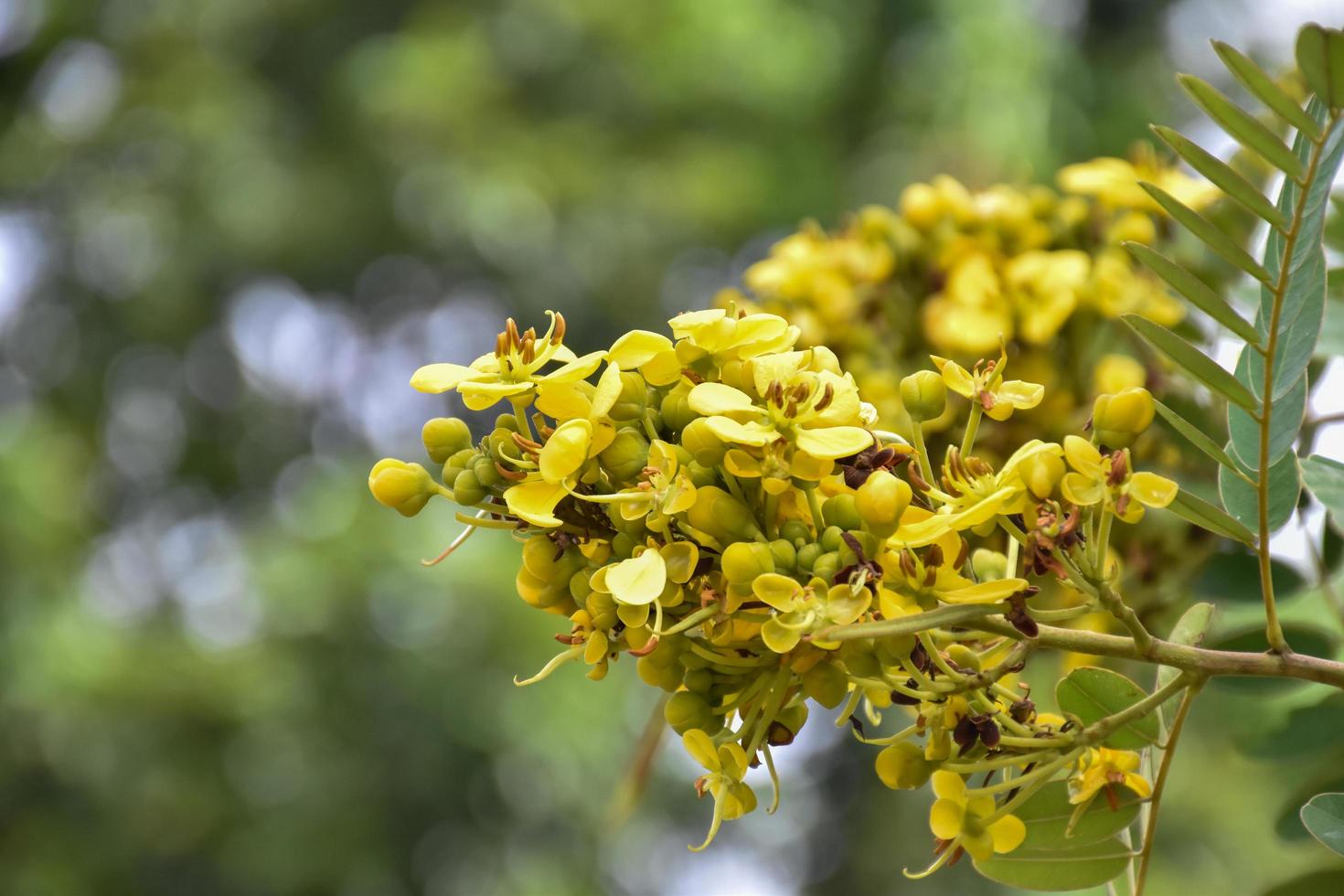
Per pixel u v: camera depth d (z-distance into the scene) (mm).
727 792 1021
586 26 10336
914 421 1093
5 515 8789
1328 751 1619
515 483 1043
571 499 1055
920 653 1031
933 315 1978
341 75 10789
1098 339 1952
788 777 10602
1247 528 1130
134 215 10594
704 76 10156
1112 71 10258
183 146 10648
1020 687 1126
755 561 958
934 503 1037
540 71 10586
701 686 1057
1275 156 981
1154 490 961
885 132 9945
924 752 1032
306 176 10539
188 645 9008
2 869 8453
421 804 9047
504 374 1057
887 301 2078
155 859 8984
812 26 10172
